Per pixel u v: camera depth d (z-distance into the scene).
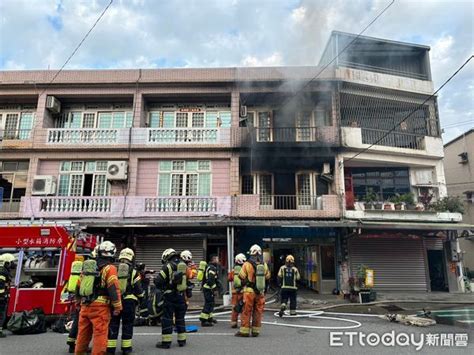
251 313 8.07
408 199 17.09
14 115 19.03
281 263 19.27
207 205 16.42
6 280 8.27
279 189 18.34
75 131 17.78
